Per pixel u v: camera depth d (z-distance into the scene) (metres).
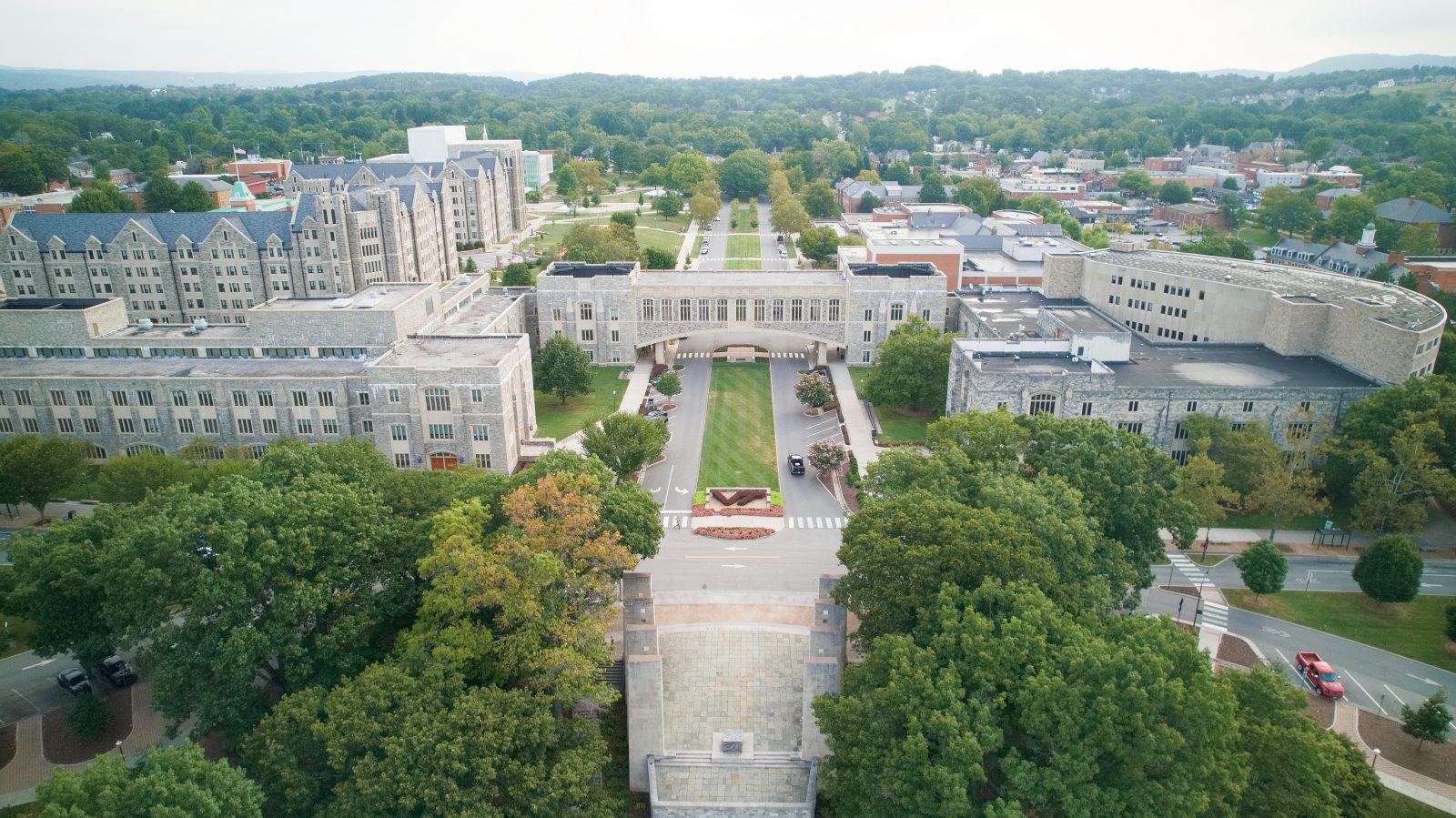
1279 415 144.88
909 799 70.69
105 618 88.50
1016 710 75.62
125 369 158.62
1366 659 106.81
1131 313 197.50
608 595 94.44
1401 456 124.50
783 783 89.56
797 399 190.50
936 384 172.38
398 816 70.94
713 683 99.44
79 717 94.19
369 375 145.25
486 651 84.00
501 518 102.12
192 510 89.25
